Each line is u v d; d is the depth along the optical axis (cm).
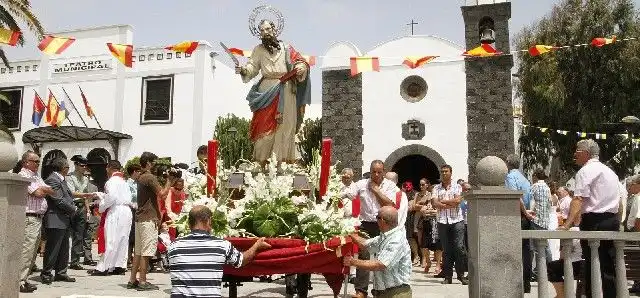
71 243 1162
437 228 1114
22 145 2503
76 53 2475
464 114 2184
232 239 637
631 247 802
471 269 597
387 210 591
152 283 989
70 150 2394
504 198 570
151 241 896
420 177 2745
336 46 2325
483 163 588
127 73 2409
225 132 2267
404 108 2234
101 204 1072
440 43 2236
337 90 2291
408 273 600
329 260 635
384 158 2220
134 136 2370
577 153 679
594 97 2462
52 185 919
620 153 2438
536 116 2514
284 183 687
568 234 567
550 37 2508
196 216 516
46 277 923
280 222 658
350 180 968
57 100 2466
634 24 2427
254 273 633
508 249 563
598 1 2469
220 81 2494
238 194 727
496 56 2180
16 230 624
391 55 2275
